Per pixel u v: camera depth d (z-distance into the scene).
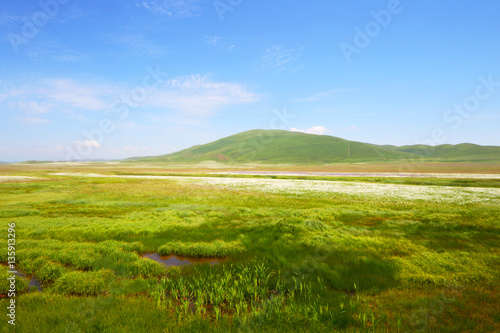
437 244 13.70
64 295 8.39
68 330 6.17
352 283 9.30
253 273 10.17
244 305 7.58
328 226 17.72
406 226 17.78
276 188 42.91
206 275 10.15
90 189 41.06
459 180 53.25
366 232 16.41
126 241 14.72
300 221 19.20
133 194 35.94
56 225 17.31
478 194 33.06
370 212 22.50
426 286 8.91
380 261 11.34
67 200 29.17
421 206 25.64
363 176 72.19
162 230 17.00
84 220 19.23
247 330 6.35
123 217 21.00
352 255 12.30
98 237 15.12
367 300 8.02
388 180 55.75
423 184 48.94
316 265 11.00
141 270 10.49
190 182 54.44
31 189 40.16
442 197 30.89
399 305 7.52
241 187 44.62
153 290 8.71
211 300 7.96
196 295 8.38
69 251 11.94
